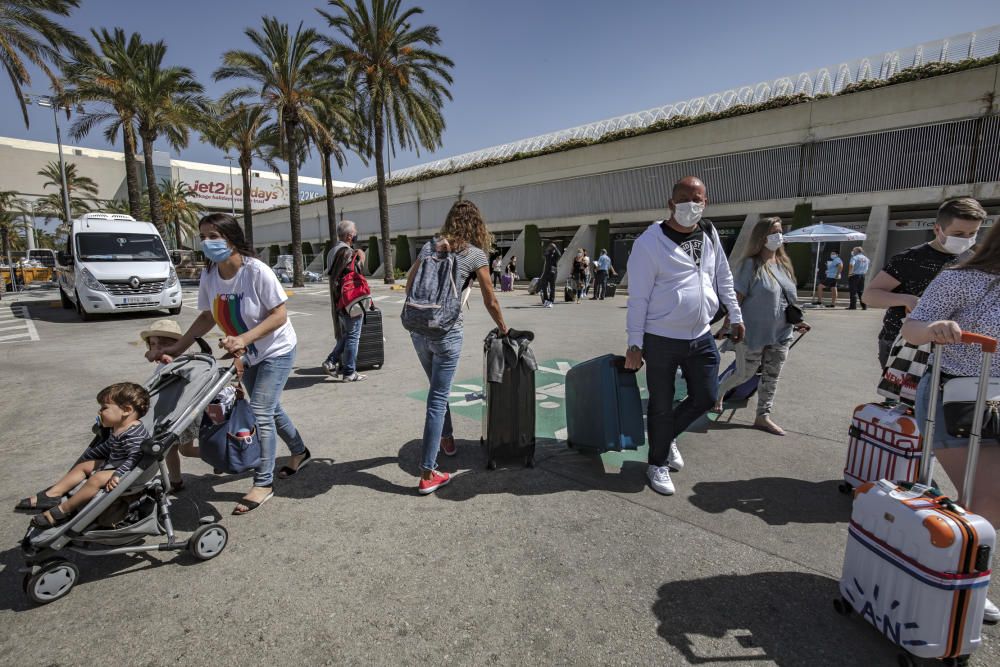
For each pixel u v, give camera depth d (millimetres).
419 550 2732
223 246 2910
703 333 3291
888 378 3043
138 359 7852
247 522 3023
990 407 2049
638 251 3256
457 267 3232
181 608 2295
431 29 23047
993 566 2578
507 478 3598
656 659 1989
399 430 4578
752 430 4527
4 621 2215
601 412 3652
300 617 2232
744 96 26625
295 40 22172
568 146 30797
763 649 2033
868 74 22578
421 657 2008
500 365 3553
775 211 23609
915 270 2957
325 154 26859
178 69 23109
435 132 25734
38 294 22234
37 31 16234
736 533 2875
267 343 3139
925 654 1828
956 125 18953
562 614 2240
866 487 2111
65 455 4090
